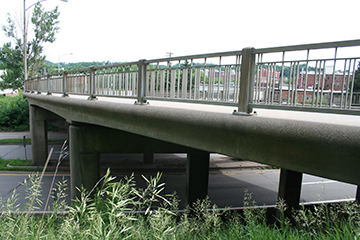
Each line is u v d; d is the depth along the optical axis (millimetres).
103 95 7211
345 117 3627
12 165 16219
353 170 2613
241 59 3736
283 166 3219
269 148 3361
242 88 3678
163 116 4742
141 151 8523
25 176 14242
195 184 9102
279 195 9320
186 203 9180
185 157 19609
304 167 3018
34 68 37688
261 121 3250
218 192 12219
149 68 5703
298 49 3275
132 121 6113
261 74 3840
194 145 4488
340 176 2713
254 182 14156
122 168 15430
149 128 5586
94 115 7660
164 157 19469
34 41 36219
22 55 36062
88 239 2475
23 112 31328
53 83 12539
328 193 12562
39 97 13312
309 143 2826
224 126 3678
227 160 18562
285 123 3018
